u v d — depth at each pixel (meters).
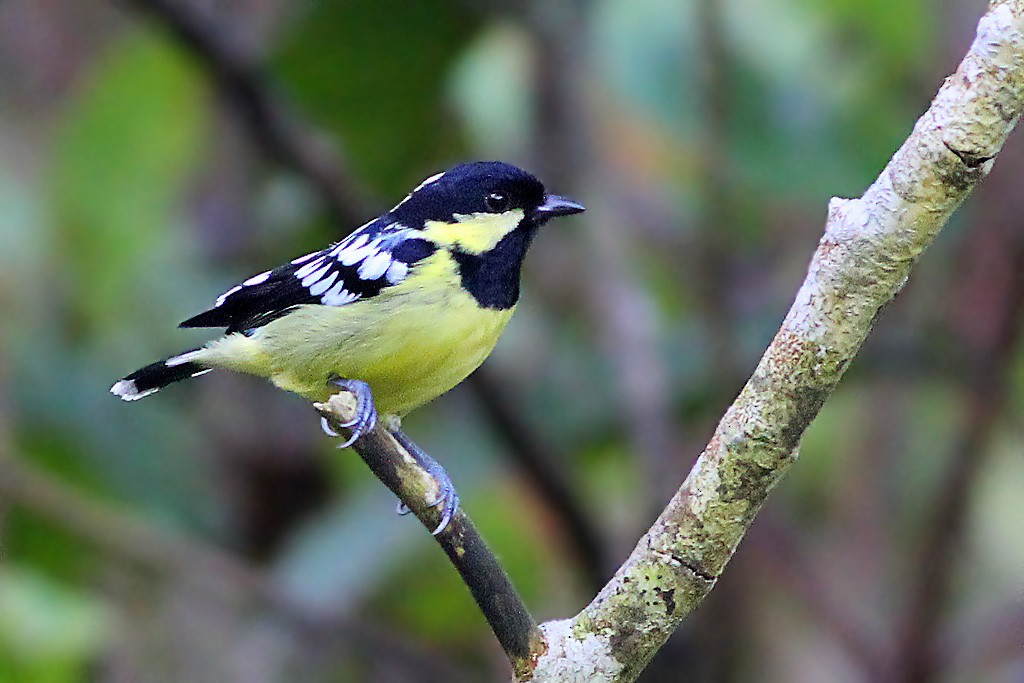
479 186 7.99
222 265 11.09
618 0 10.22
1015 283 10.00
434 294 7.75
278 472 11.38
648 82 10.17
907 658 10.27
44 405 10.12
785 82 10.22
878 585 11.38
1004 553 11.23
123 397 8.47
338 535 10.62
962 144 4.73
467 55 10.26
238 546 11.24
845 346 5.04
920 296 10.81
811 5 10.29
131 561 10.09
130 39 10.58
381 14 9.80
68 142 10.22
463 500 10.99
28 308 10.41
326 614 10.41
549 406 11.19
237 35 10.06
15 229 10.52
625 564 5.64
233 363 8.30
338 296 7.77
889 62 10.51
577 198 11.09
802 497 11.92
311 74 10.12
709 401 10.65
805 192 10.29
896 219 4.86
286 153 9.84
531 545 10.93
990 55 4.68
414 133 10.73
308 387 8.17
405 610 11.05
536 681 5.68
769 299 11.13
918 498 11.63
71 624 8.45
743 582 10.45
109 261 10.32
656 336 10.74
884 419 11.88
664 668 10.17
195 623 10.65
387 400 8.20
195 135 10.44
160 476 10.48
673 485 10.01
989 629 10.41
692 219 11.23
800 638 11.24
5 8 12.44
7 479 9.62
